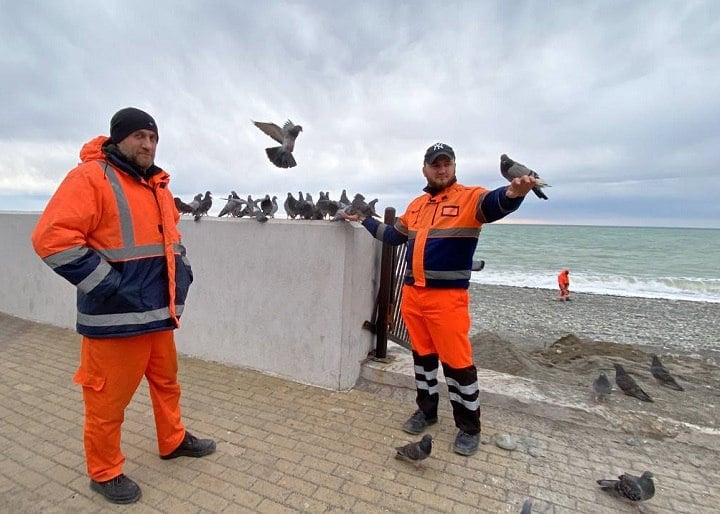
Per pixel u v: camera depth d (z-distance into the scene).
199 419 3.65
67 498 2.60
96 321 2.32
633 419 3.55
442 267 3.11
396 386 4.30
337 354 4.23
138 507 2.53
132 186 2.43
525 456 3.16
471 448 3.16
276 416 3.72
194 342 5.23
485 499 2.68
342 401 4.03
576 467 3.04
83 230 2.20
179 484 2.76
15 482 2.75
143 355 2.53
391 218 4.38
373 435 3.43
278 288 4.54
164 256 2.56
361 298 4.47
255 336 4.74
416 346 3.49
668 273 32.78
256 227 4.62
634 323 14.35
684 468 3.05
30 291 6.93
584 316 15.61
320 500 2.63
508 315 15.73
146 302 2.44
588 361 6.28
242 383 4.42
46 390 4.21
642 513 2.58
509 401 3.84
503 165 3.25
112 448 2.58
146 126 2.42
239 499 2.63
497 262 42.41
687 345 11.42
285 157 3.82
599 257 46.88
